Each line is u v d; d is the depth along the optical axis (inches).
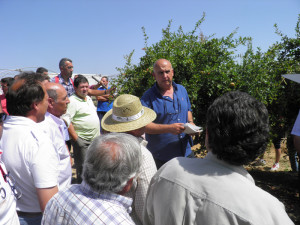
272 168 202.1
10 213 56.8
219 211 38.4
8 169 65.2
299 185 152.7
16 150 64.7
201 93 160.6
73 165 232.8
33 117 73.4
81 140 164.2
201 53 158.4
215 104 45.2
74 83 164.4
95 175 44.1
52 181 64.5
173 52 160.4
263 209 37.7
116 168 43.8
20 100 70.8
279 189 165.0
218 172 42.6
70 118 159.0
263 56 161.9
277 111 166.6
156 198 46.5
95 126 167.9
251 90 154.2
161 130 105.3
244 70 156.9
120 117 82.4
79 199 45.7
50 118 91.3
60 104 101.5
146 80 159.9
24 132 66.3
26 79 73.6
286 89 162.2
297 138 94.0
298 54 165.6
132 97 84.9
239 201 38.4
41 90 73.3
